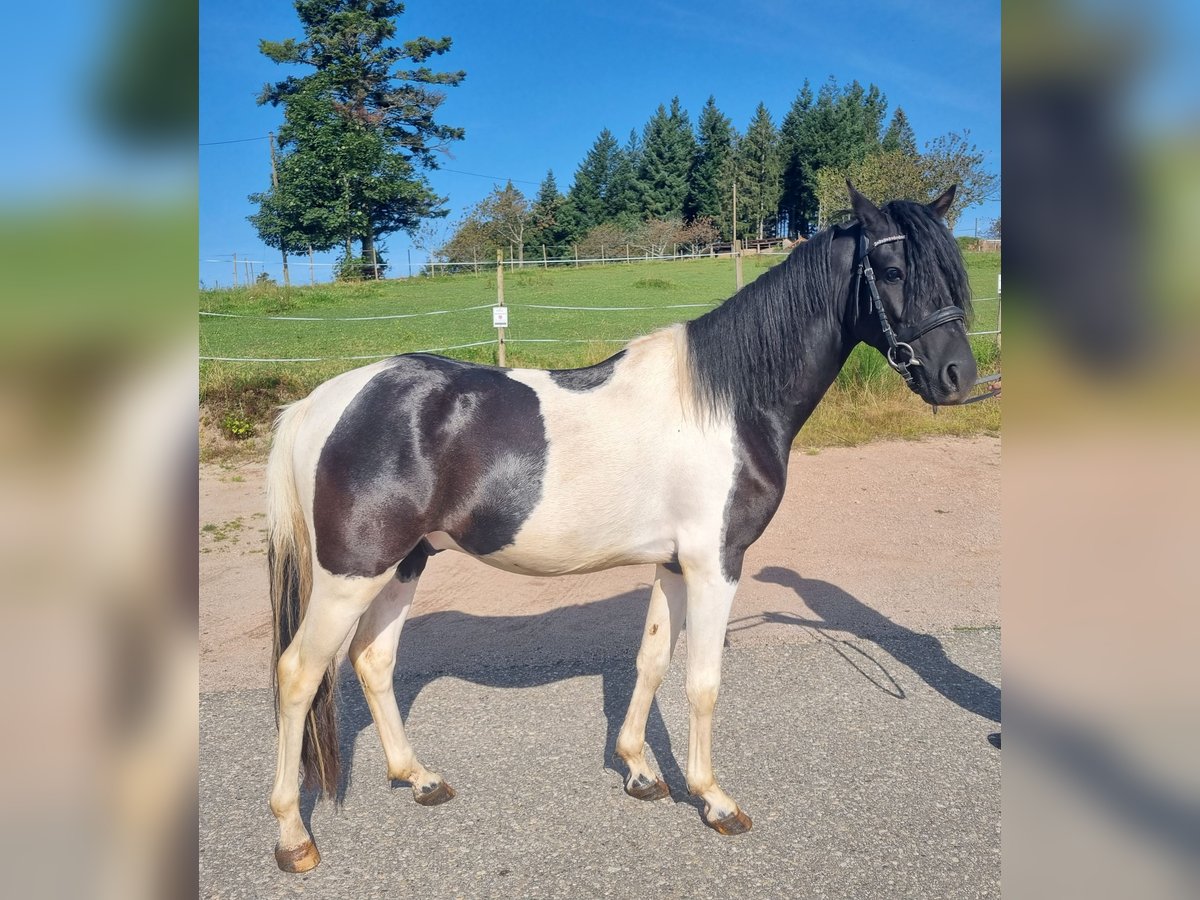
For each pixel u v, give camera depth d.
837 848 2.55
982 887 2.37
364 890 2.39
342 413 2.51
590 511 2.58
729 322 2.71
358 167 34.97
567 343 14.52
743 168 57.84
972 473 7.32
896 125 61.09
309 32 37.66
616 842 2.61
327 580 2.45
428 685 3.68
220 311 21.39
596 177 66.75
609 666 3.87
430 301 25.12
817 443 8.24
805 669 3.77
